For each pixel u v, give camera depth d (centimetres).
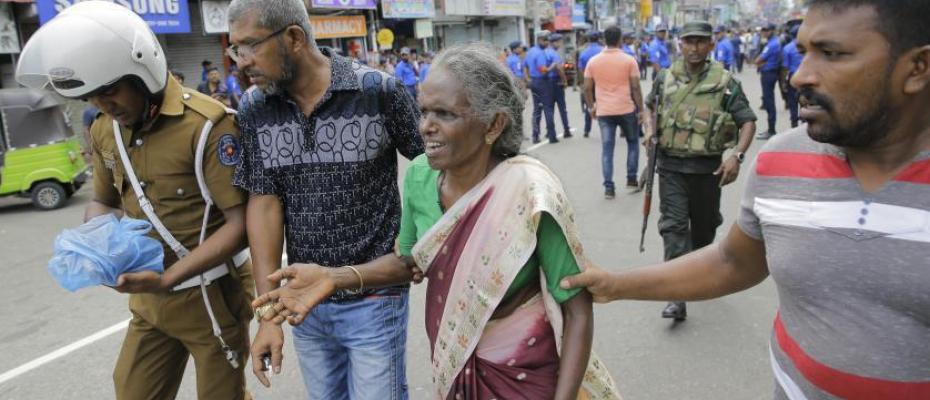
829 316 119
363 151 207
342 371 231
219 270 228
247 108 211
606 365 346
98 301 482
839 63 110
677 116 377
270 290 179
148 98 207
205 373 233
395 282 187
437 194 160
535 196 142
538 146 1062
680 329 381
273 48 193
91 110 913
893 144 112
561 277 149
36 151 823
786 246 124
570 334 153
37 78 197
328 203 208
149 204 219
